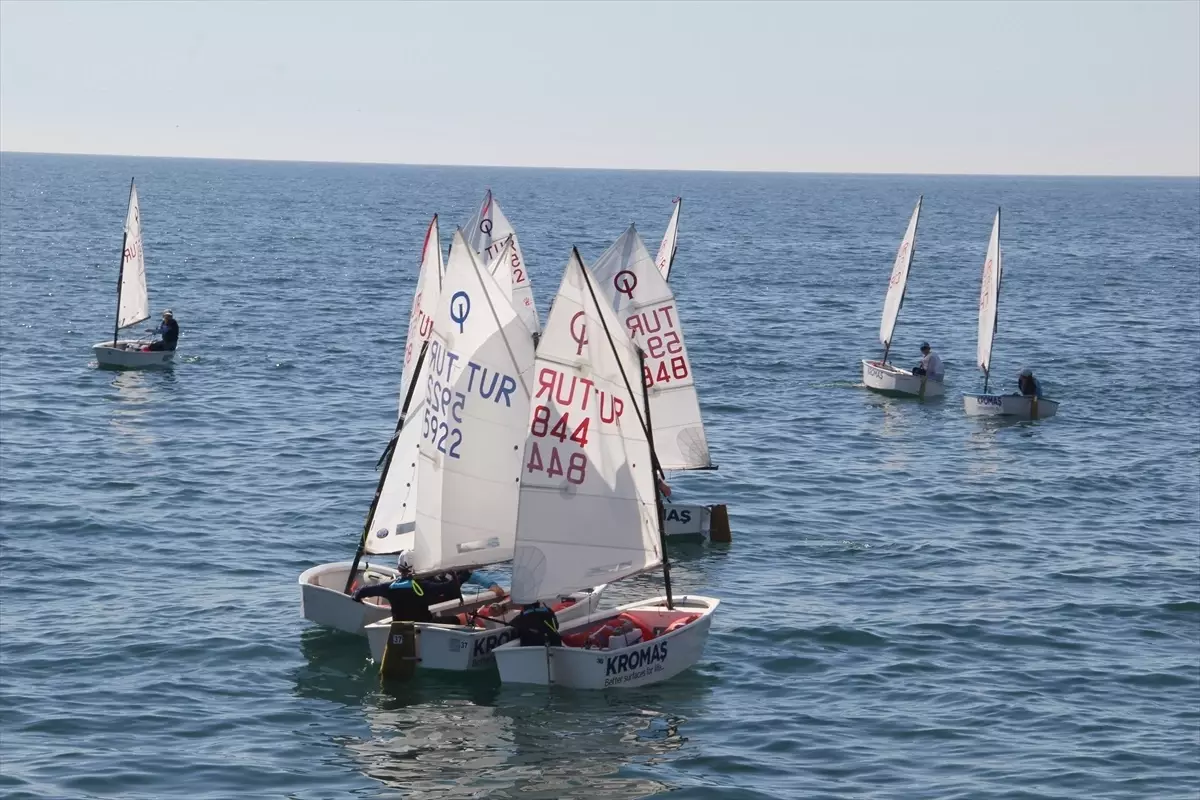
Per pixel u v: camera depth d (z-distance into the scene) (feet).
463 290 98.27
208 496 140.67
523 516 93.30
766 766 79.77
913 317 322.14
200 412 184.85
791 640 101.71
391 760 79.56
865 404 204.33
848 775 78.84
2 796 73.20
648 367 123.85
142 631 99.91
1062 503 146.72
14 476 146.10
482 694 89.61
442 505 100.07
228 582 112.78
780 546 128.26
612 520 96.07
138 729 82.99
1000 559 125.18
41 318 276.21
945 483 154.61
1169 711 89.66
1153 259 536.42
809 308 336.70
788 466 161.89
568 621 98.68
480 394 99.91
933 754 82.07
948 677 95.14
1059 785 77.87
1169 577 120.16
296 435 172.24
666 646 93.20
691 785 76.84
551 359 92.27
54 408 183.62
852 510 142.20
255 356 234.99
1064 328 303.27
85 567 115.65
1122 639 103.76
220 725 83.97
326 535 127.95
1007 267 479.41
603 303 92.58
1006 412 194.39
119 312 221.25
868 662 97.71
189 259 438.81
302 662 94.63
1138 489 153.79
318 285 366.43
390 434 174.50
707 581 116.47
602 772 78.48
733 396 208.74
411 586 94.22
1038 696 91.97
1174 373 238.89
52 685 89.35
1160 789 77.56
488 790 75.82
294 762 79.00
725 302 345.51
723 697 90.53
